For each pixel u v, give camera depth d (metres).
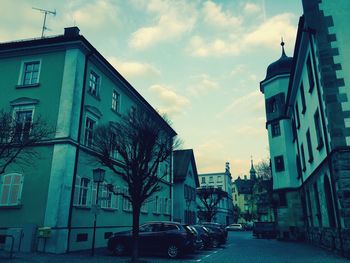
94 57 19.58
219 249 19.02
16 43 18.75
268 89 31.47
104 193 20.19
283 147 28.78
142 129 14.10
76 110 17.55
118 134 14.73
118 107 23.33
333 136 13.17
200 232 18.88
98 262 11.87
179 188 39.53
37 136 13.13
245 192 95.06
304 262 12.11
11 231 15.25
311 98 17.59
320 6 15.09
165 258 13.93
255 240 29.19
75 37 18.03
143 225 15.25
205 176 87.69
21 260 11.72
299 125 23.59
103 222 19.67
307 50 17.22
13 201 16.38
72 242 16.14
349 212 12.27
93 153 16.45
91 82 19.92
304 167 22.83
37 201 15.97
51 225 15.23
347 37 14.38
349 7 14.84
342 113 13.33
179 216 38.25
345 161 12.74
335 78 13.84
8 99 18.53
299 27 16.25
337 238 13.86
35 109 17.81
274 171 29.44
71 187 16.45
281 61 30.94
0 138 11.97
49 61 18.62
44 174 16.31
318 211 18.78
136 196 13.16
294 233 26.58
